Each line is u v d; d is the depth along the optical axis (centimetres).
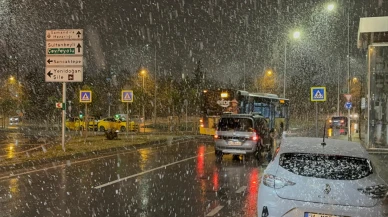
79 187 1059
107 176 1238
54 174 1274
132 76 4609
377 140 2169
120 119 3906
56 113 4066
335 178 591
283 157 634
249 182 1149
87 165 1492
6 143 2431
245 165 1510
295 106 6688
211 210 830
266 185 620
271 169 631
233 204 883
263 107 2977
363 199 572
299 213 583
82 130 3875
